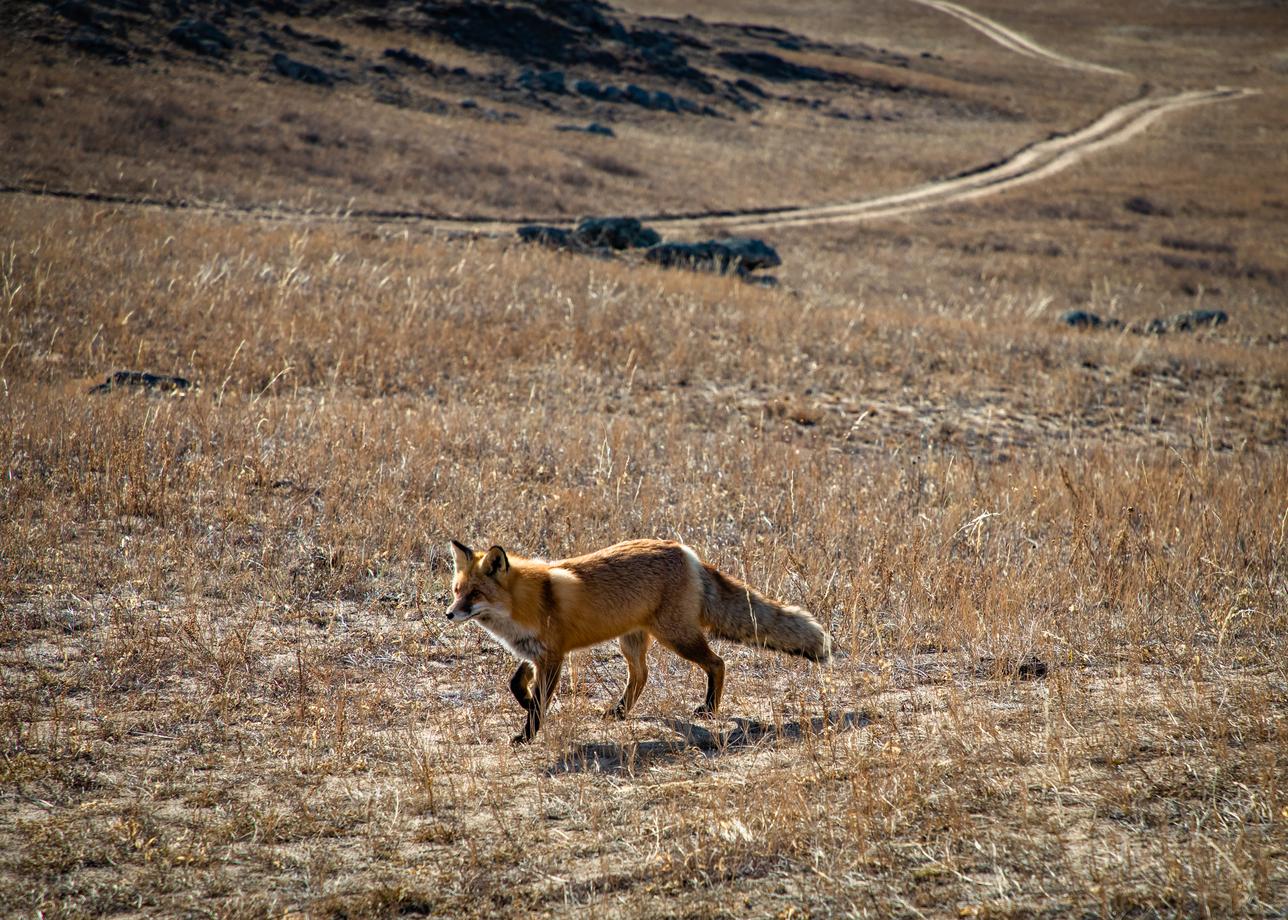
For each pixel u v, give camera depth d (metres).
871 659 11.19
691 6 169.12
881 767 8.12
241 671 10.34
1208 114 122.75
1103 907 5.91
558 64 100.00
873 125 106.19
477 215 56.31
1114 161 98.88
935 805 7.33
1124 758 7.95
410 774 8.38
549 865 6.83
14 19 68.69
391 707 9.91
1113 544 13.68
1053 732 8.48
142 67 67.75
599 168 73.44
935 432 23.83
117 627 10.98
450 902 6.39
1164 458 20.39
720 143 89.81
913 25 170.25
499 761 8.59
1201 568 13.38
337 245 38.25
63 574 12.16
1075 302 55.09
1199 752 7.96
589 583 9.36
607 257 45.75
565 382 25.64
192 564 12.73
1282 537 14.08
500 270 37.12
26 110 54.38
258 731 9.14
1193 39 169.12
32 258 29.92
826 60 127.75
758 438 21.61
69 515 13.70
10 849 6.97
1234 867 6.11
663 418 23.12
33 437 15.98
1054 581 12.92
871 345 32.25
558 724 9.48
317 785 8.12
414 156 64.62
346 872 6.80
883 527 14.80
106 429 16.66
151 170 50.75
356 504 15.02
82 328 25.19
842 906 6.16
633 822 7.47
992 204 80.50
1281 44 165.25
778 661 11.51
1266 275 65.12
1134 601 12.30
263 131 61.62
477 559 9.08
